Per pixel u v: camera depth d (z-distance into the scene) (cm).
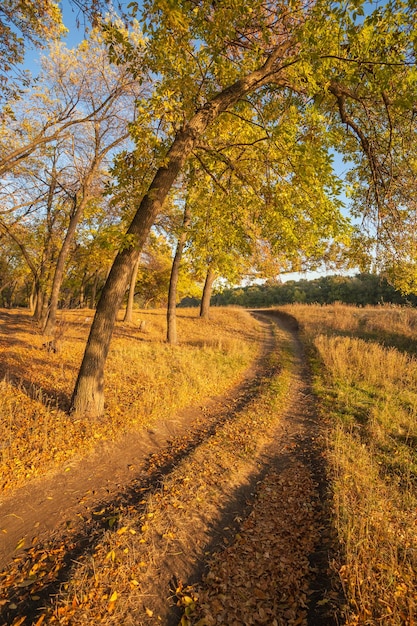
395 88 498
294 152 591
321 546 356
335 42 454
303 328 2131
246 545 368
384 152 646
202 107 606
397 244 627
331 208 646
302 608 289
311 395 912
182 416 769
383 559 318
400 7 398
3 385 721
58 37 653
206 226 886
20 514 412
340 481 458
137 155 613
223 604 295
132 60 543
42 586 310
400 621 254
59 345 1129
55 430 577
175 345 1505
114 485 487
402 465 518
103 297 642
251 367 1332
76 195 1438
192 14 491
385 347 1423
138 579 314
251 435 653
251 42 532
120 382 880
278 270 1438
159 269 2725
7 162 977
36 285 1947
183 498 438
